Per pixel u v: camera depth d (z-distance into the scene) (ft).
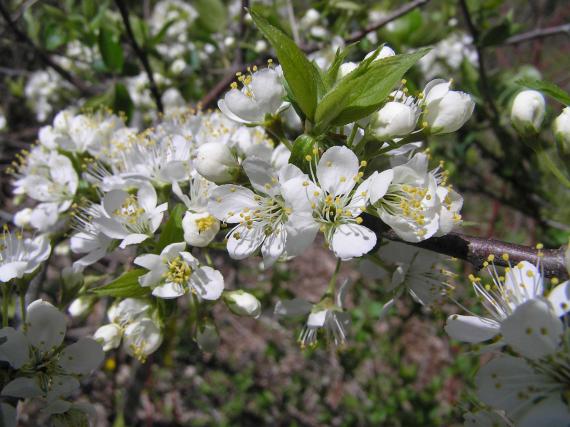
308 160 0.29
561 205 0.91
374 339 1.04
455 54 0.88
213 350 0.37
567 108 0.30
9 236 0.37
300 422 1.15
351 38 0.63
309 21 0.71
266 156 0.40
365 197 0.30
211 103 0.62
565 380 0.25
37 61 0.95
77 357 0.33
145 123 0.73
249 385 1.16
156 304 0.36
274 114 0.34
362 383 1.08
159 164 0.40
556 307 0.25
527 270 0.29
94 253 0.38
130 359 0.94
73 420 0.34
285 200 0.29
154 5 1.12
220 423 1.11
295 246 0.29
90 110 0.54
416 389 1.15
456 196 0.31
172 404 1.12
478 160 1.01
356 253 0.29
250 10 0.28
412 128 0.30
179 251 0.32
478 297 0.30
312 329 0.40
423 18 0.77
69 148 0.44
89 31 0.68
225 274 1.00
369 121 0.31
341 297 0.38
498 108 0.73
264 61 0.65
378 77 0.27
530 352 0.24
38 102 0.92
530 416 0.25
